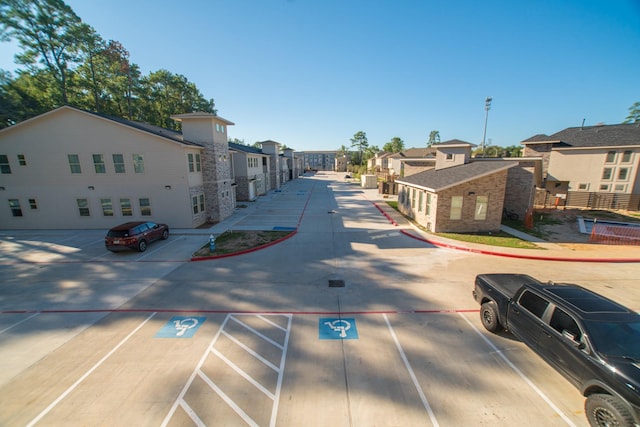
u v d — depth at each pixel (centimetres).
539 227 1905
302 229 1933
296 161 7594
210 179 2131
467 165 2211
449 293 986
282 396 541
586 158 2736
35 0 3059
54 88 3375
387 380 581
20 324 818
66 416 503
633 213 2252
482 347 690
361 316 838
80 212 1991
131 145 1897
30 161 1933
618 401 439
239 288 1038
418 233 1798
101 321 828
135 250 1431
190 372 611
